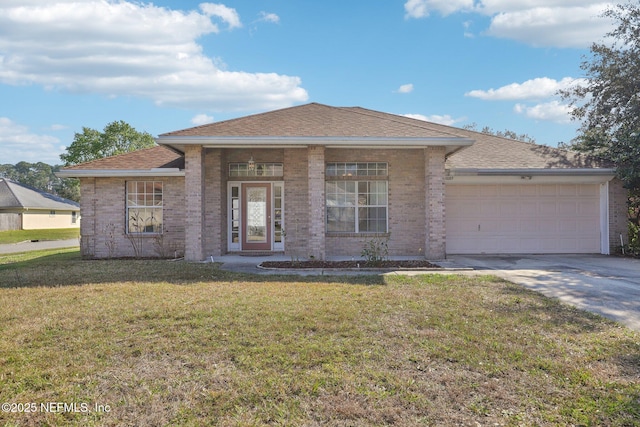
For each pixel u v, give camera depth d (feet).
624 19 48.65
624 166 43.32
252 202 45.62
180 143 38.27
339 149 44.16
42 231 116.37
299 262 37.32
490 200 45.11
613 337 16.61
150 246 44.98
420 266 35.65
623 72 49.49
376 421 10.39
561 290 25.46
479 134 53.88
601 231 45.27
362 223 44.37
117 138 146.30
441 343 15.64
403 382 12.42
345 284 27.02
